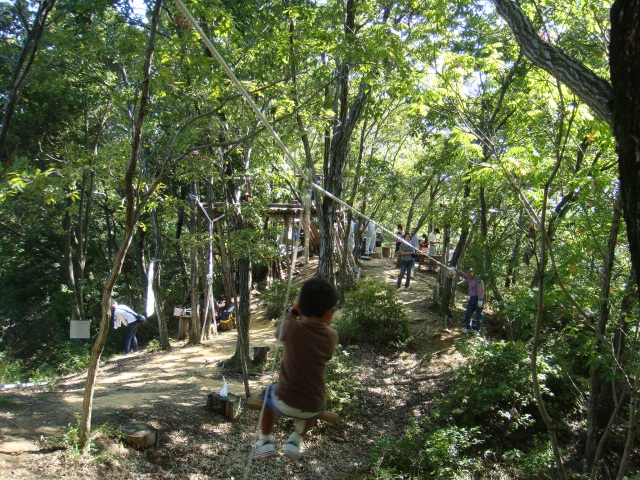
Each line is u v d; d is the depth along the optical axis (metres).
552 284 7.85
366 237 26.56
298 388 3.13
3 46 10.36
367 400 11.41
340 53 7.98
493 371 11.24
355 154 21.41
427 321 16.48
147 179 7.09
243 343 10.05
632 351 7.48
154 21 5.77
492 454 10.05
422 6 11.42
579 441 10.76
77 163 6.74
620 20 3.12
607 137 6.32
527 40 4.66
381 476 8.11
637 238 3.27
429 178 18.38
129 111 7.62
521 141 9.25
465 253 15.22
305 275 22.00
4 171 5.76
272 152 9.60
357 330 15.09
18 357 23.22
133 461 7.07
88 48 8.10
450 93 7.51
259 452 3.23
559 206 9.19
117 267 6.67
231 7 9.06
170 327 23.27
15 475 6.01
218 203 12.92
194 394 10.25
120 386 10.91
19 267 24.88
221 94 8.21
